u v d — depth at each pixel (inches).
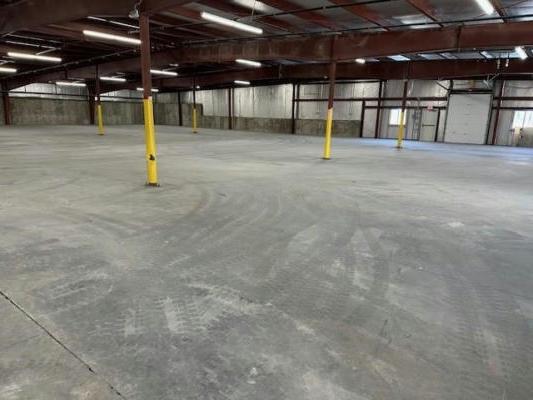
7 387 76.5
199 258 145.4
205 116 1250.0
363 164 426.3
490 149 649.0
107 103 1298.0
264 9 375.2
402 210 225.9
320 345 93.0
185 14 380.8
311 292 120.5
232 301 113.6
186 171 350.9
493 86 740.0
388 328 101.3
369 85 886.4
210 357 87.4
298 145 653.9
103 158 423.8
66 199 233.6
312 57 464.8
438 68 649.0
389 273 136.3
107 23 444.5
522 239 177.6
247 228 183.9
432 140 825.5
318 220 200.7
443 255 155.3
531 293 124.2
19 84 1019.9
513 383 81.7
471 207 237.0
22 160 395.5
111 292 117.3
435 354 91.0
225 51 539.2
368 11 362.6
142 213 205.6
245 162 422.0
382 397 76.2
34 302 110.4
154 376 80.7
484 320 107.0
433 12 354.0
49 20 360.5
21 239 161.6
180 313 106.2
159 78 1051.3
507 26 364.8
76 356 86.7
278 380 80.3
